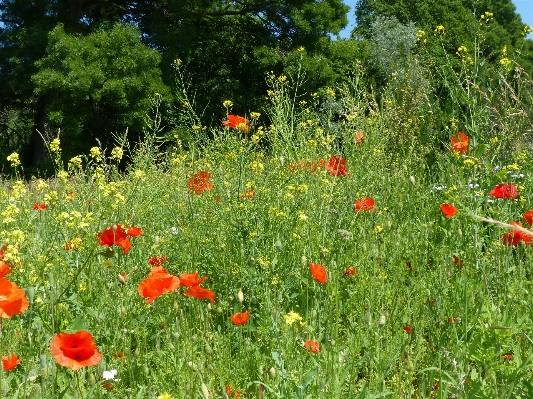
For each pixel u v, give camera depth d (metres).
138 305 3.29
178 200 5.19
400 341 2.95
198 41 23.16
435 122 6.56
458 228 3.72
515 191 3.88
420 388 2.86
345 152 5.63
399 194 4.69
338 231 3.43
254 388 2.82
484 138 5.38
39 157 19.97
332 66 22.55
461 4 29.59
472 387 2.55
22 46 19.23
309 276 3.52
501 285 3.53
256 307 3.55
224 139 5.64
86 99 18.28
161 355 2.70
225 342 3.12
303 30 22.44
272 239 3.79
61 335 2.11
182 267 3.99
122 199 3.73
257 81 23.30
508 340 2.83
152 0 22.64
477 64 5.95
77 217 3.41
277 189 4.43
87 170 4.74
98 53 18.34
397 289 3.41
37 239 3.64
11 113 22.48
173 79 20.06
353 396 2.49
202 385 2.27
